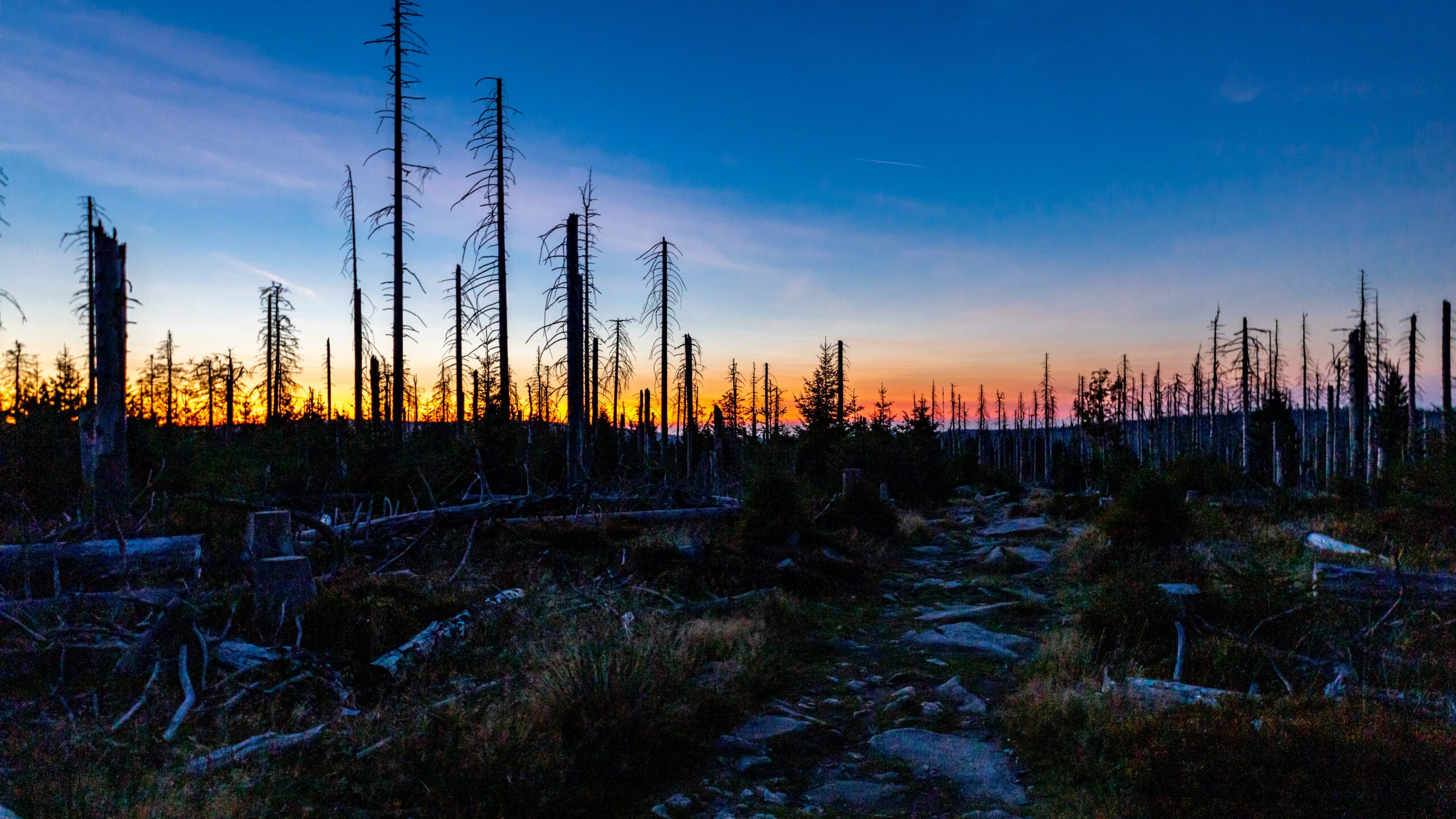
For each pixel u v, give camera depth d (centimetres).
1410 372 3703
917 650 869
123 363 1155
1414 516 1273
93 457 1129
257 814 419
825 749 589
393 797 452
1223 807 405
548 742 516
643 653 642
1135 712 542
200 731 543
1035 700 622
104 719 548
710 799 498
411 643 705
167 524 1084
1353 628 749
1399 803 388
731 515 1467
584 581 997
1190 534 1263
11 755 480
